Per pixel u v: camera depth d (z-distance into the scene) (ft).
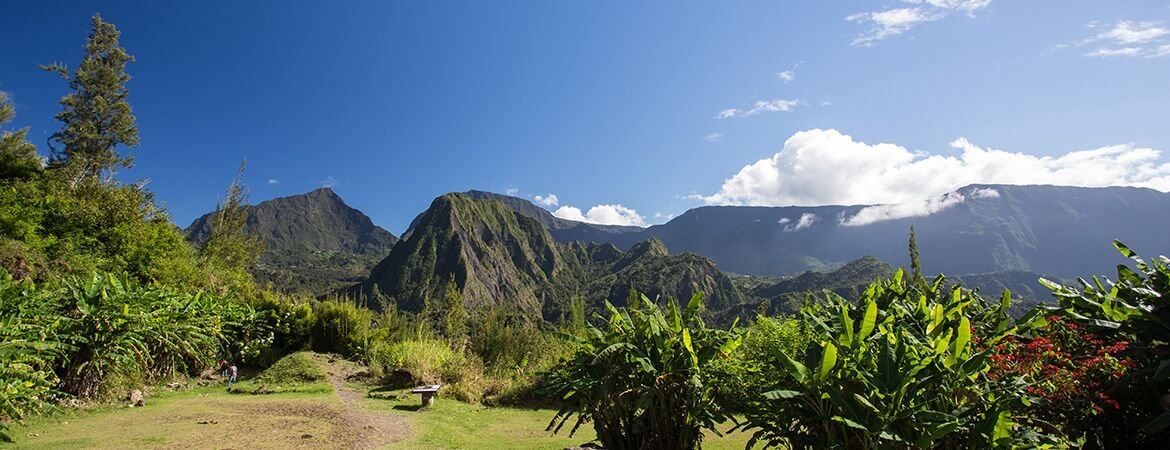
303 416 26.63
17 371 19.40
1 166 66.18
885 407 10.87
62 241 50.08
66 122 101.14
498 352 44.45
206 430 22.58
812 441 12.54
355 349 49.70
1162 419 9.66
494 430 25.61
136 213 61.77
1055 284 14.37
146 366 30.86
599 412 17.21
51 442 19.20
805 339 16.75
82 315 27.04
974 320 15.99
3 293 24.90
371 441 21.95
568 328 42.70
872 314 12.00
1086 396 12.12
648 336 16.53
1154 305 12.06
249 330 47.09
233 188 84.99
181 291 45.50
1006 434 10.59
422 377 37.93
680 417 16.17
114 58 105.60
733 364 16.96
